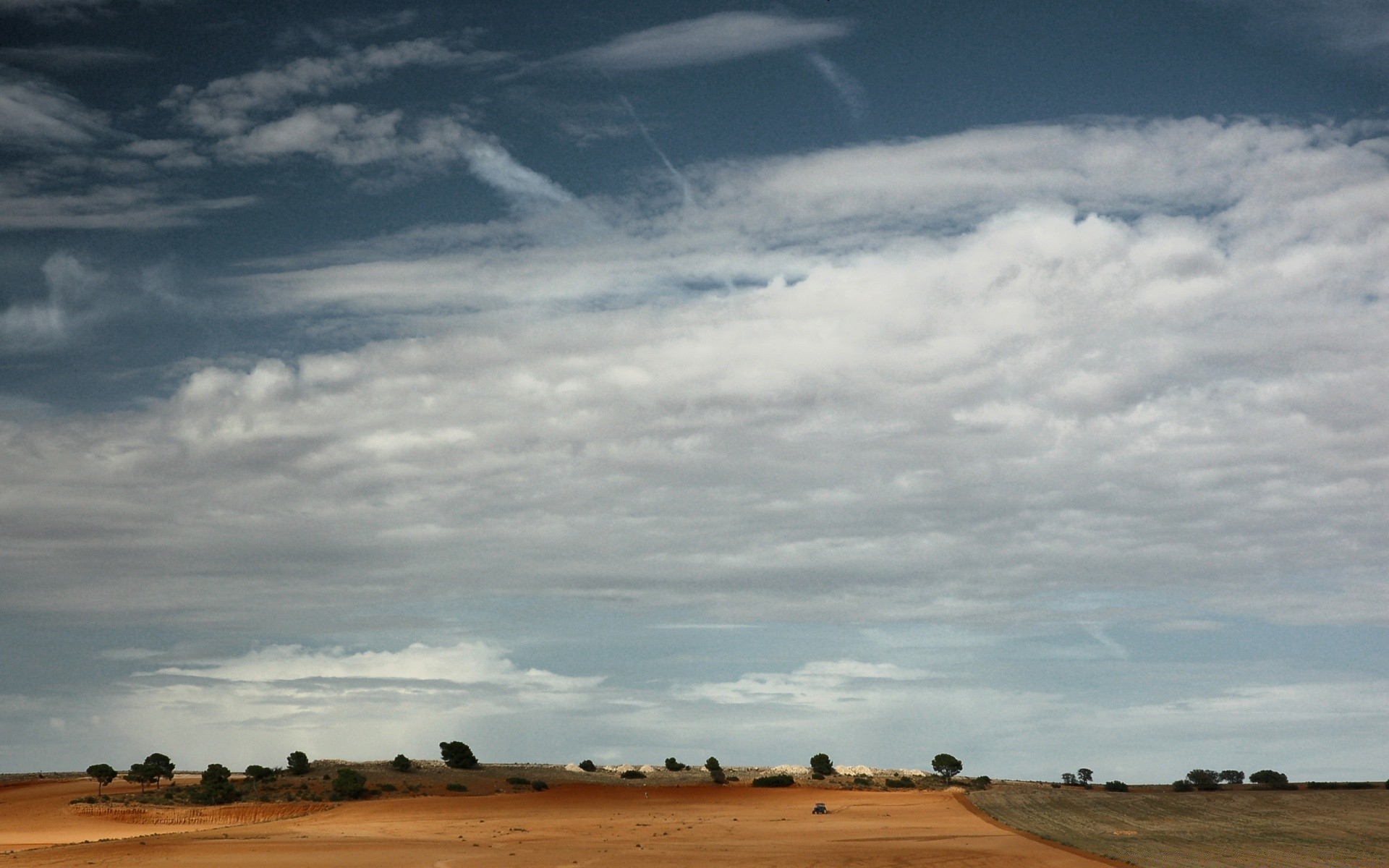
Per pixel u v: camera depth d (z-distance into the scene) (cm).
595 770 19012
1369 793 13462
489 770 17762
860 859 8106
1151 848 8588
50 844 11119
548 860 8156
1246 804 12550
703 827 11031
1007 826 10638
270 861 8100
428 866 7819
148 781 15875
